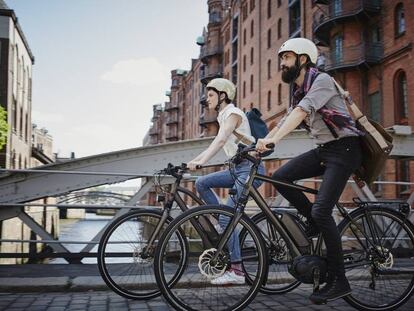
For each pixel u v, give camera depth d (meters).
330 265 3.26
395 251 3.81
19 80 41.06
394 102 22.09
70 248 42.62
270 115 37.78
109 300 3.95
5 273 4.89
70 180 10.45
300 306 3.81
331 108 3.26
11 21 36.50
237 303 3.30
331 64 25.16
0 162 34.97
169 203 3.88
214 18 59.66
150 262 3.82
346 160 3.26
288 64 3.40
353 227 3.63
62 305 3.75
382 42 23.22
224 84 4.27
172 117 90.19
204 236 3.43
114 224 3.85
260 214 3.90
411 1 21.02
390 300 3.63
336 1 25.05
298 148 11.52
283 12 36.31
